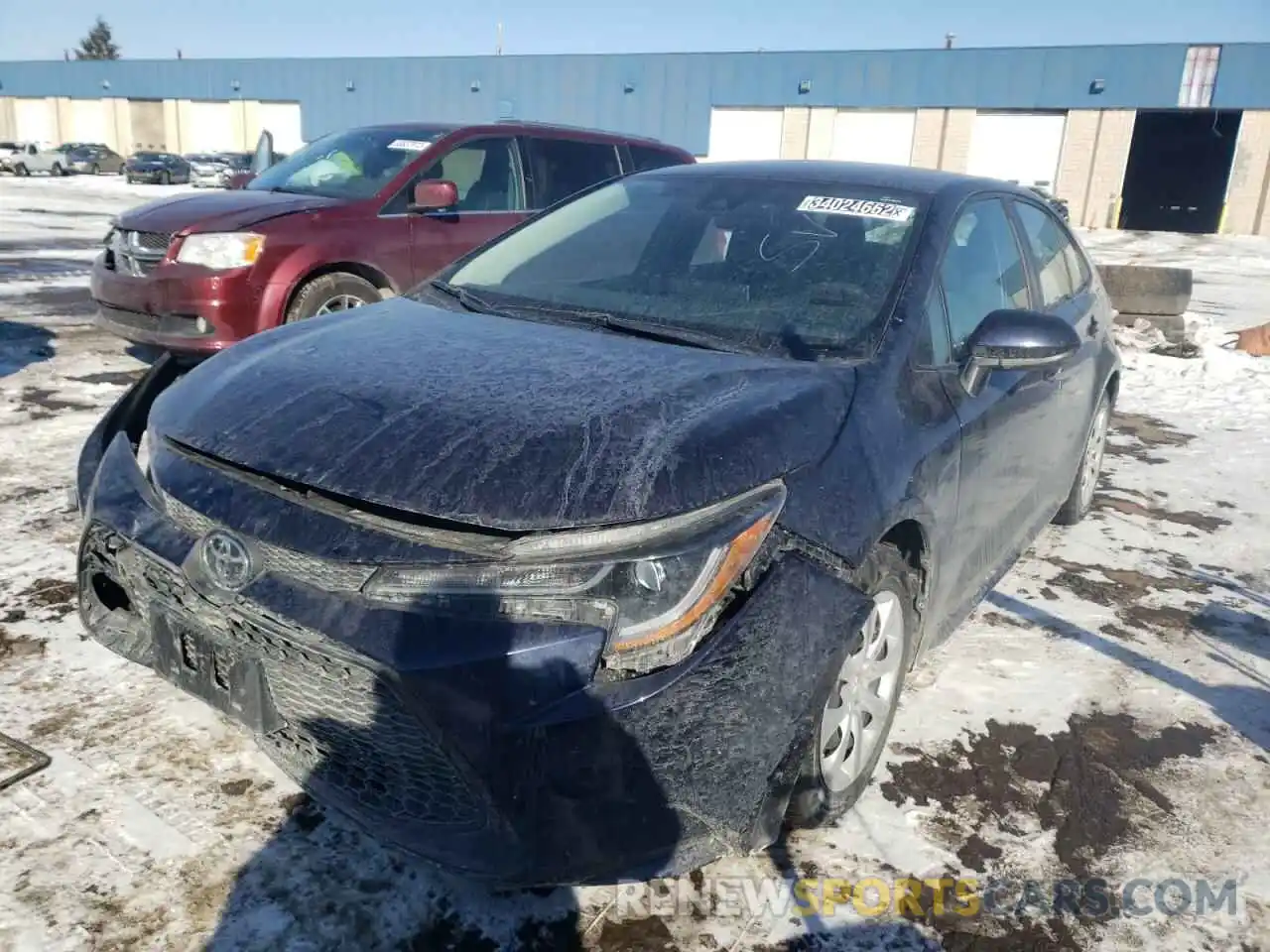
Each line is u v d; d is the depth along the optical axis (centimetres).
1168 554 453
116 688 287
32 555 367
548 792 183
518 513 191
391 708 188
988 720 305
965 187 344
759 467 211
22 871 217
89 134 5197
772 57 3588
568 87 3897
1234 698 328
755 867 236
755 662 196
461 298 318
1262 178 3167
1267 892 240
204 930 205
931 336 282
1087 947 220
